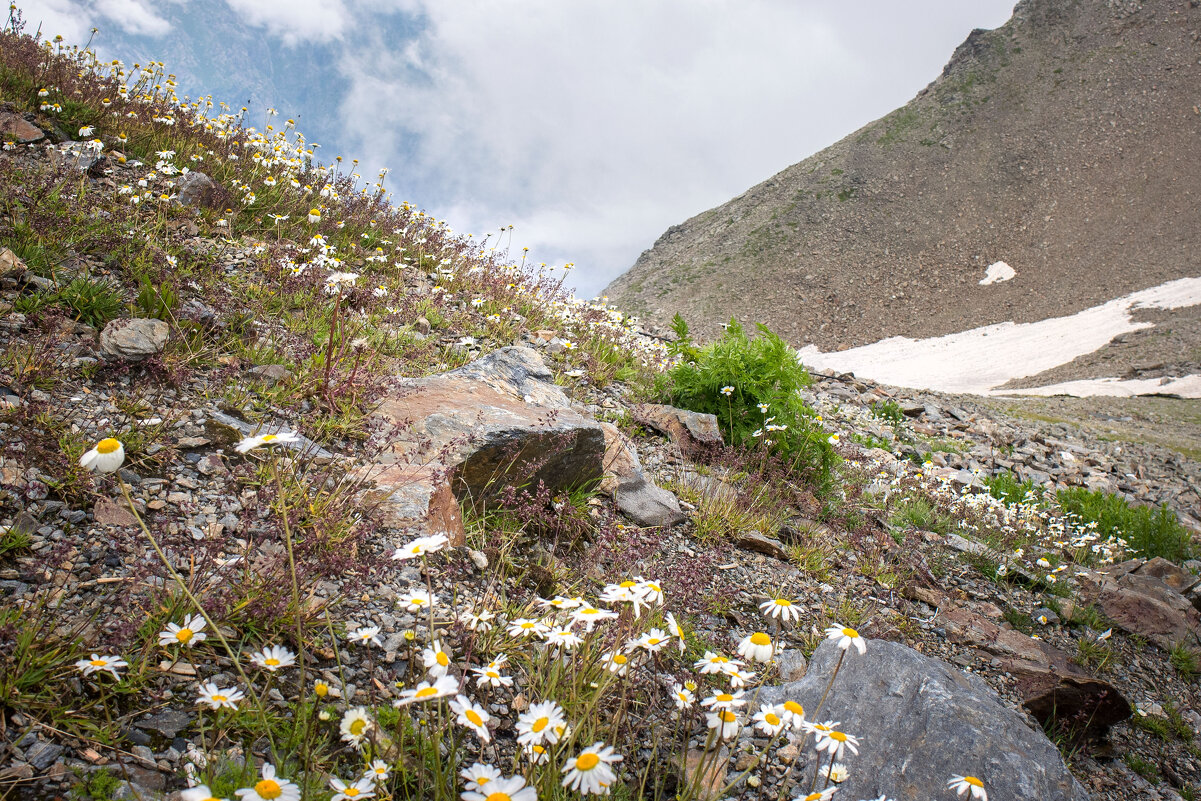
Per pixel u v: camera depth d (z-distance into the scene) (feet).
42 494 10.52
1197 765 15.89
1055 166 453.17
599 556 13.74
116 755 7.23
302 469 12.86
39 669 7.70
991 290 388.98
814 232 479.00
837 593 17.25
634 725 9.96
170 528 10.59
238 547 10.66
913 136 527.40
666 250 571.28
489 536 13.67
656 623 10.61
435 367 20.52
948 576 21.25
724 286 461.78
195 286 18.72
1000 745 10.75
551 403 18.08
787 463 22.41
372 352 18.62
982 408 82.28
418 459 13.87
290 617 9.30
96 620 8.68
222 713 7.87
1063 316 340.18
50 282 16.53
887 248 449.48
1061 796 10.37
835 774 8.91
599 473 16.94
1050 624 20.26
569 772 5.81
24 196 19.62
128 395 13.79
